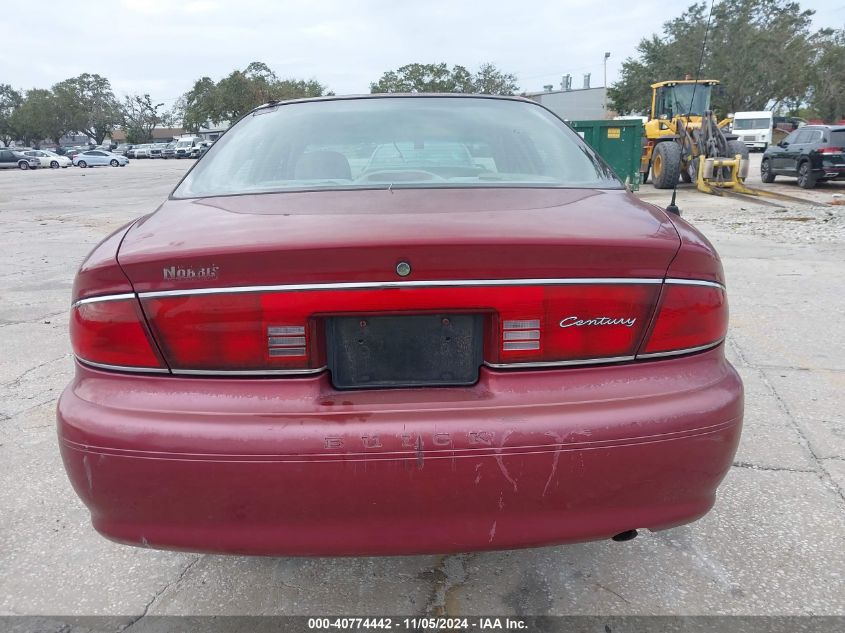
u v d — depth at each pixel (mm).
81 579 2375
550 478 1704
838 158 17078
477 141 2645
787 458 3172
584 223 1864
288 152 2568
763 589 2289
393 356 1779
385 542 1722
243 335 1712
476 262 1691
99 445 1718
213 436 1673
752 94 50688
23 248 9938
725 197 15617
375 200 2076
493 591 2295
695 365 1859
